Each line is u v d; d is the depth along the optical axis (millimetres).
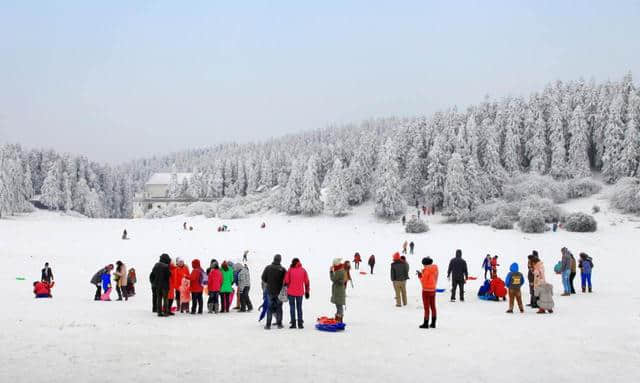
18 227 72188
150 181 168500
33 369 8367
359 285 29875
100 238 61812
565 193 76562
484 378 8375
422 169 88000
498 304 19703
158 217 119875
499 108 98438
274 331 12828
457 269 20484
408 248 52844
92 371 8320
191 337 11641
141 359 9242
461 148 81375
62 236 62750
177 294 17688
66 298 21656
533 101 94625
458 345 11000
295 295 13398
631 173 77688
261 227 77750
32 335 11383
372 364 9195
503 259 43906
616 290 23766
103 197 151250
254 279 34031
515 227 64688
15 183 110688
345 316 16484
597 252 45125
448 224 73062
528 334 12383
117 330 12422
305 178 90562
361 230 72438
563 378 8414
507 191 78312
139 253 48688
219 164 144500
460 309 18078
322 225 80938
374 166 97000
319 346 10766
